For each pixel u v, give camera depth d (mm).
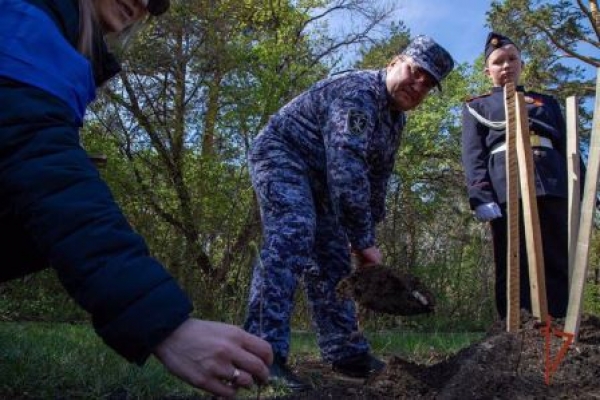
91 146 10570
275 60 11117
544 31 17047
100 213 1051
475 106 4363
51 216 1028
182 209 10773
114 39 1475
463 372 2824
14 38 1121
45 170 1046
